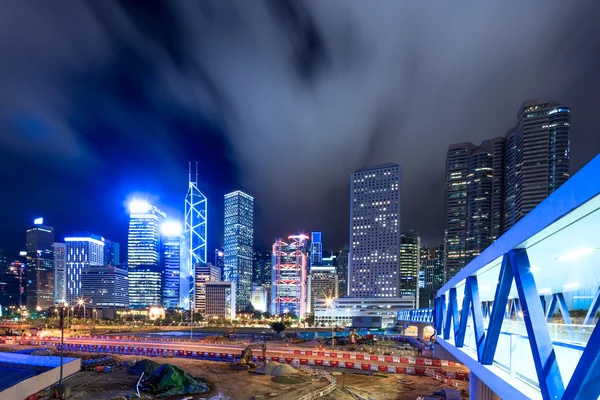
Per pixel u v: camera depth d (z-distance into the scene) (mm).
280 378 56406
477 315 20703
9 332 125562
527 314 12320
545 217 10555
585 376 8734
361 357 72688
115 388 49094
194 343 102125
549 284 22578
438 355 65875
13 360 45500
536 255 15367
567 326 12617
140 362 59281
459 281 25438
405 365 65812
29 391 36656
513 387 14219
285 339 122188
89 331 168375
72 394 45781
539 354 11531
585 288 20734
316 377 57531
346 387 51531
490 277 21812
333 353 77625
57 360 45281
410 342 130250
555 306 23969
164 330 196375
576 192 8695
